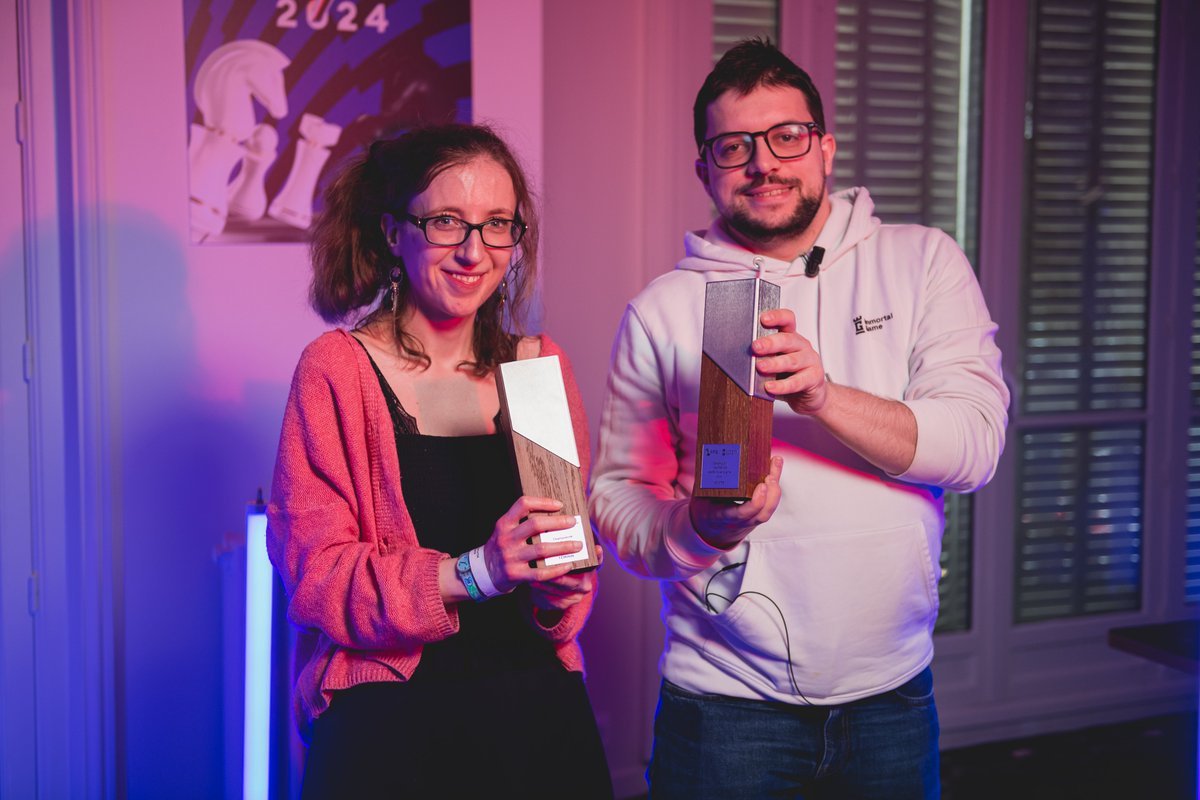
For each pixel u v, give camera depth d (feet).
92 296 7.10
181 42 7.12
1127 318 10.89
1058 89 10.46
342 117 7.40
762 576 4.91
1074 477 10.85
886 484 4.89
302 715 4.49
